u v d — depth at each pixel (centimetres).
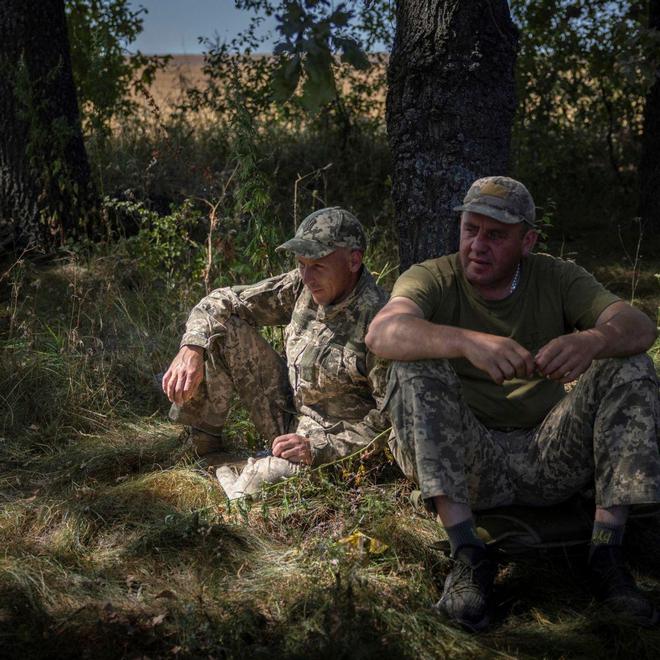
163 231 641
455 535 289
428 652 272
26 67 650
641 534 338
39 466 409
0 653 269
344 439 359
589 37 879
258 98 870
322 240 337
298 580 308
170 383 365
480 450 303
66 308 569
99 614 286
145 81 947
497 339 283
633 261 700
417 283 316
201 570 316
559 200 850
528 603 302
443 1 423
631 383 286
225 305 372
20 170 668
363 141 917
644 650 272
